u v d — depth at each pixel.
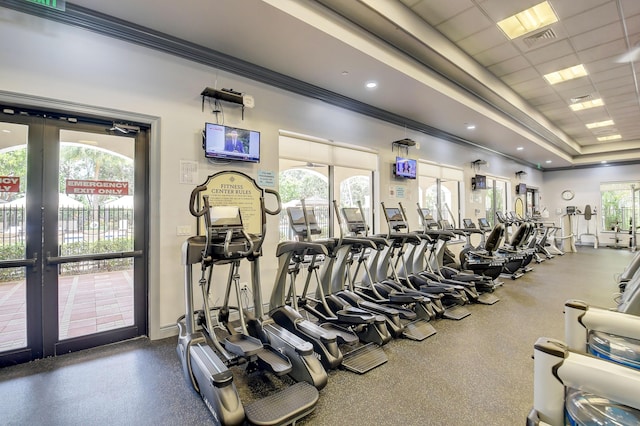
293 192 4.92
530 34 4.36
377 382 2.49
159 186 3.35
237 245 2.56
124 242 3.32
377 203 5.84
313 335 2.72
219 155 3.66
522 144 8.66
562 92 6.37
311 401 2.02
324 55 3.78
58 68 2.84
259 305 2.82
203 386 2.10
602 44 4.60
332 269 3.68
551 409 0.92
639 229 11.56
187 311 2.57
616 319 1.25
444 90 4.96
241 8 2.94
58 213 2.99
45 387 2.42
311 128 4.74
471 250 5.70
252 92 4.08
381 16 3.53
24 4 2.69
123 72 3.16
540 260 8.55
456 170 8.07
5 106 2.74
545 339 1.00
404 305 3.95
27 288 2.85
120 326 3.29
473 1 3.70
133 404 2.20
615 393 0.80
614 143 10.91
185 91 3.55
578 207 12.73
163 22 3.14
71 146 3.06
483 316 4.07
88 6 2.88
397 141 6.08
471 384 2.46
